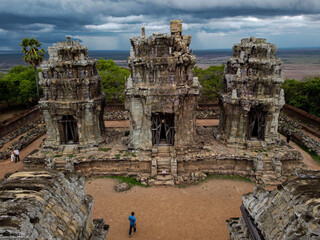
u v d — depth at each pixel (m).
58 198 9.76
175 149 31.91
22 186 9.38
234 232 13.05
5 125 46.44
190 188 28.34
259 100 31.12
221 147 33.94
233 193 27.47
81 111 31.77
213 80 58.47
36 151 33.50
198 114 54.88
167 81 29.66
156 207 25.05
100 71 59.34
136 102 30.39
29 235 7.32
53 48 30.44
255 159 30.34
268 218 9.98
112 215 23.88
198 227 22.30
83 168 31.30
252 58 30.67
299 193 9.14
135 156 31.41
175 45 29.25
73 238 9.33
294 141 41.97
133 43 29.05
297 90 59.56
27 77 64.44
